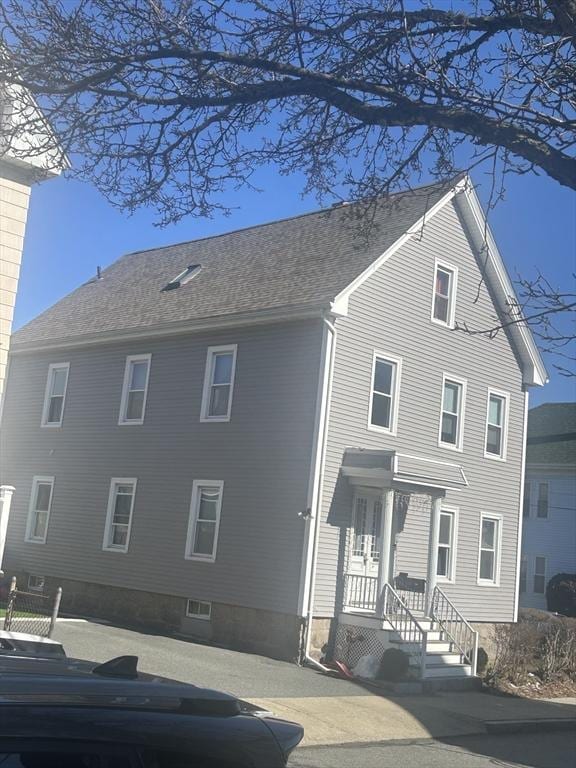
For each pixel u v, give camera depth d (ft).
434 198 67.41
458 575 68.85
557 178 19.69
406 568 64.08
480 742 39.81
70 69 20.03
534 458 125.08
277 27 21.31
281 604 56.24
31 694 8.25
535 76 20.02
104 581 67.21
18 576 72.84
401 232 64.69
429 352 67.05
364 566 60.08
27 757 7.55
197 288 72.18
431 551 61.00
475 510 71.05
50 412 76.43
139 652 49.44
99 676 9.71
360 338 60.95
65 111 20.92
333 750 33.99
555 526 122.31
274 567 57.26
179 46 20.33
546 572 121.70
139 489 66.95
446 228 69.41
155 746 8.37
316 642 55.93
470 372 71.00
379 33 21.47
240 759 9.00
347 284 59.52
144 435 67.67
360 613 57.00
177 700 9.19
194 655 51.39
